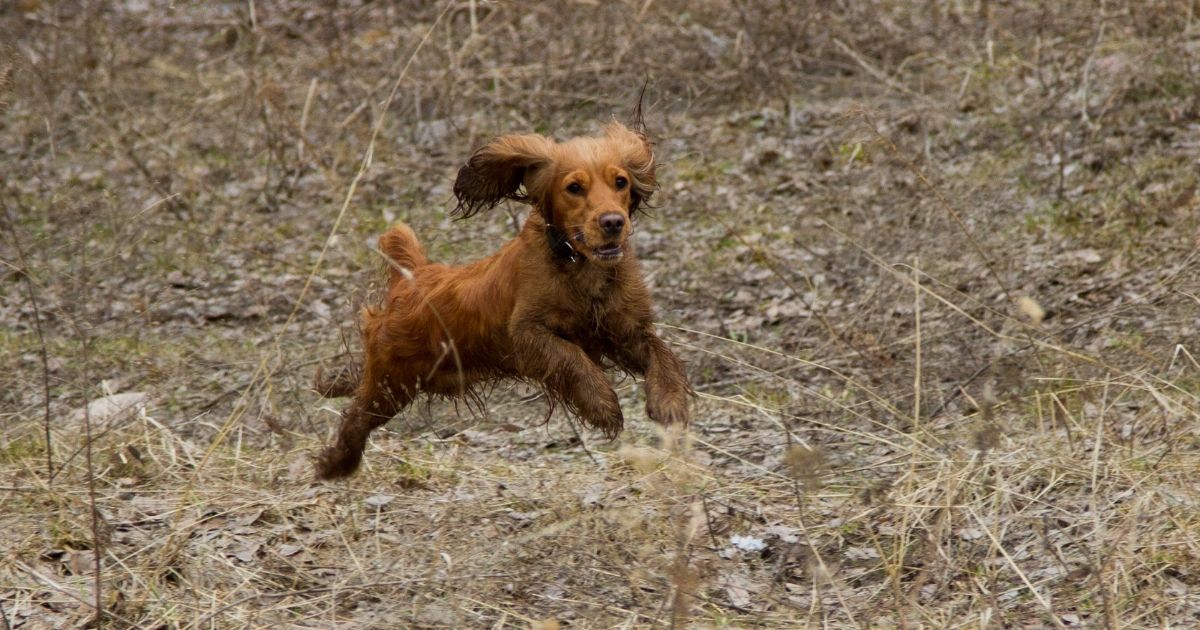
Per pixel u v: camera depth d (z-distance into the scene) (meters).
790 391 10.64
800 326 12.08
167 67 19.62
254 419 10.80
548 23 18.00
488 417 10.84
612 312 7.86
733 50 17.55
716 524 8.38
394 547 8.25
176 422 10.83
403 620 7.26
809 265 13.38
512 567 7.85
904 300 12.16
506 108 17.33
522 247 7.92
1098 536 7.46
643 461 6.73
